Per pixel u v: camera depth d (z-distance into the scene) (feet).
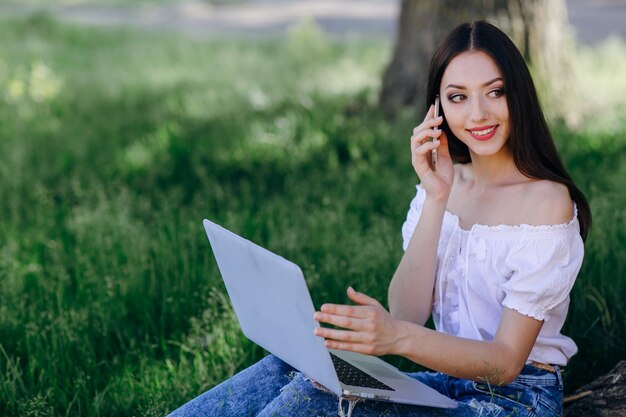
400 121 24.63
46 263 17.06
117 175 23.03
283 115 27.35
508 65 9.41
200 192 21.47
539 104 9.55
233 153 23.84
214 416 9.45
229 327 13.56
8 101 30.53
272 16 63.31
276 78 34.35
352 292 8.66
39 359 13.20
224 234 9.12
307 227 17.66
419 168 10.04
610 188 18.79
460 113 9.62
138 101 31.01
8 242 18.03
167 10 68.49
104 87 33.35
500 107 9.48
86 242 17.56
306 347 8.68
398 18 26.32
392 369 9.64
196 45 45.29
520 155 9.53
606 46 38.04
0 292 15.35
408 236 10.88
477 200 9.98
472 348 8.88
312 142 24.31
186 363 12.93
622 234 15.67
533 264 9.16
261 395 9.62
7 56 39.78
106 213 18.56
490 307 9.66
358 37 46.73
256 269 8.75
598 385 11.34
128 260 16.22
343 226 17.58
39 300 15.07
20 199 20.92
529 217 9.45
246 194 20.68
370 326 8.47
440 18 25.29
